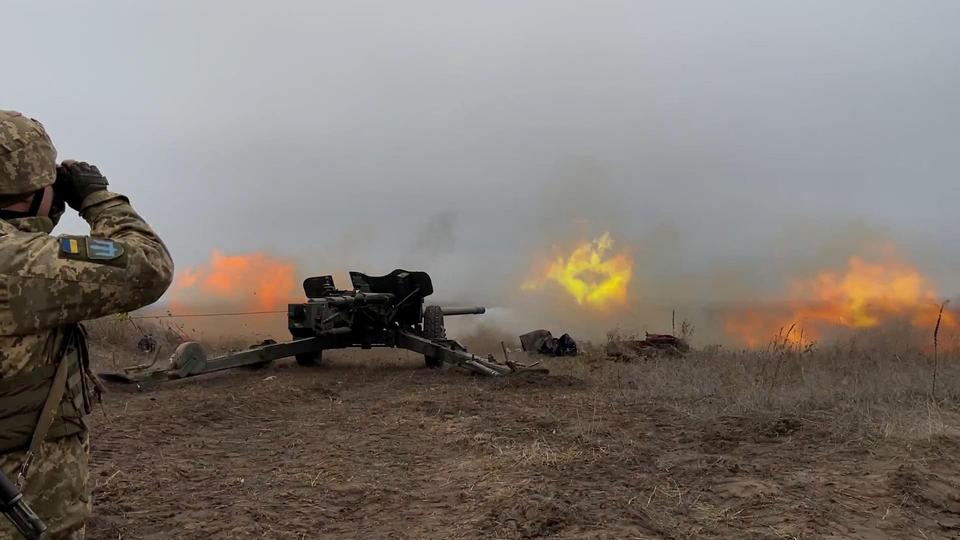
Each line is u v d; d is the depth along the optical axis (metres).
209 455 6.43
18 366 2.28
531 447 6.44
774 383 8.78
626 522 4.51
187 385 10.53
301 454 6.50
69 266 2.28
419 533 4.49
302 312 12.77
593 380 10.64
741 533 4.35
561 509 4.67
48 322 2.26
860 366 10.09
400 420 7.93
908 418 6.77
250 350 12.02
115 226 2.55
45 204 2.51
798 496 4.96
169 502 5.05
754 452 6.11
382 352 16.38
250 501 5.10
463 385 10.58
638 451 6.21
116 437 6.94
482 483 5.43
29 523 2.15
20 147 2.37
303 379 11.13
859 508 4.73
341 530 4.58
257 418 8.18
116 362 12.38
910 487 5.06
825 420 7.00
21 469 2.27
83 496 2.49
